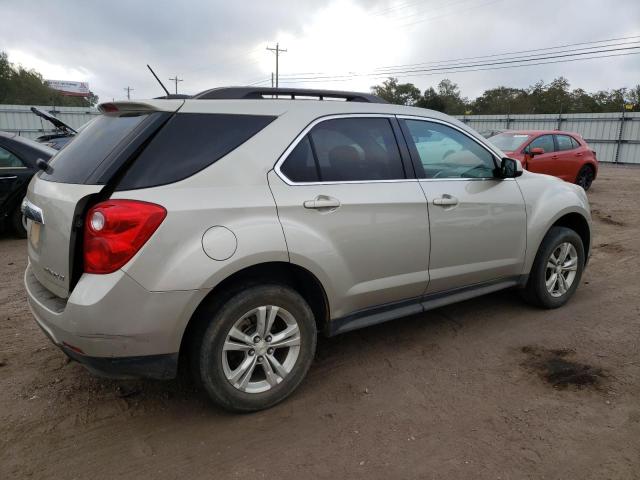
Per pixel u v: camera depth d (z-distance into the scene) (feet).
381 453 8.54
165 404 10.02
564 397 10.24
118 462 8.32
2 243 23.20
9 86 177.99
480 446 8.70
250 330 9.46
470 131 13.01
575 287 15.48
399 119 11.65
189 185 8.57
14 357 11.87
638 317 14.51
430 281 11.78
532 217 13.74
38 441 8.82
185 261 8.23
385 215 10.68
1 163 23.07
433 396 10.33
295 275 10.15
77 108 85.46
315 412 9.77
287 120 9.87
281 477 7.98
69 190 8.54
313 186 9.86
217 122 9.20
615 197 41.04
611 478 7.90
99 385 10.69
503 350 12.41
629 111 88.38
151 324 8.16
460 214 12.03
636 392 10.41
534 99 181.37
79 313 7.92
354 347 12.60
